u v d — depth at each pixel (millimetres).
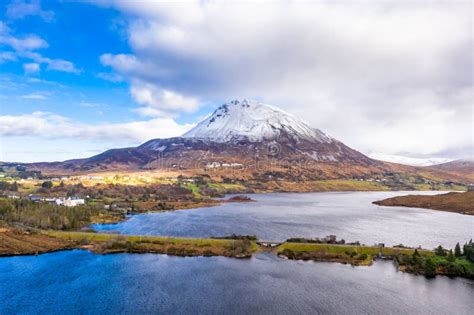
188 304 101938
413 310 98250
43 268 136625
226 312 96812
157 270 133625
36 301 104875
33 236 182500
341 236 192750
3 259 149000
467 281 120875
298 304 101875
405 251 150500
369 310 98062
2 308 100125
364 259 145250
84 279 123625
